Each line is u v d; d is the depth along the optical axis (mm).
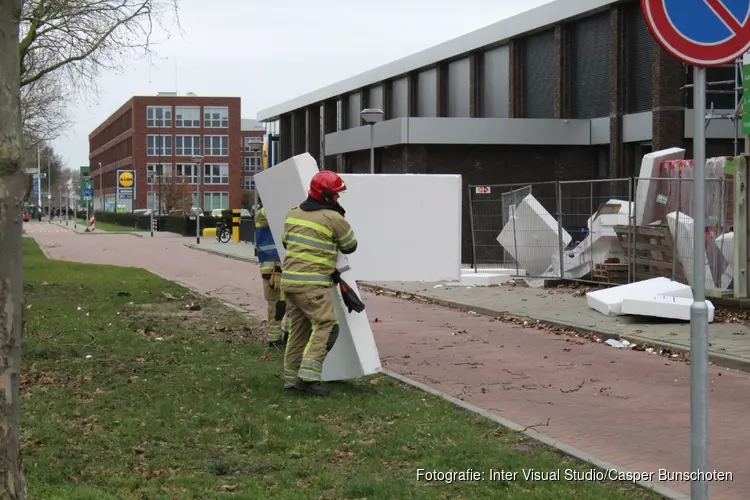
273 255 10203
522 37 31328
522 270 19750
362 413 6906
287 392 7637
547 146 28484
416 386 8211
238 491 4883
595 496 4859
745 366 9352
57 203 135750
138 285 18781
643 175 17484
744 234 12875
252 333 11664
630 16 26891
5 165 3254
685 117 25141
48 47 17188
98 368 8625
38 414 6539
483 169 28234
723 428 6832
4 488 3270
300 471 5297
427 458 5594
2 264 3258
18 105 3354
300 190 7875
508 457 5652
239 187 100438
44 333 10945
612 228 17109
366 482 4980
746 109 13438
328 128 47219
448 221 8438
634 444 6309
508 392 8219
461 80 34688
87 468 5273
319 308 7387
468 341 11641
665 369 9500
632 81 26953
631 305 12766
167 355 9484
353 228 8359
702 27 3760
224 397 7387
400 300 17438
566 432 6668
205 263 29500
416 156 27938
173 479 5062
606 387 8469
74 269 23703
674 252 14750
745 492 5215
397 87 39688
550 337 12047
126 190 85875
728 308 12859
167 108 98125
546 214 19203
